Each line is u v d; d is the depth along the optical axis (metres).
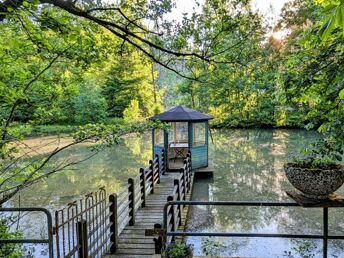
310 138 20.58
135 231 5.57
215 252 5.68
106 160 14.97
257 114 25.75
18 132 3.99
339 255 5.45
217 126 27.06
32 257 5.28
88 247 3.71
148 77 28.22
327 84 2.48
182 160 13.01
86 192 9.58
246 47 3.77
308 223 7.00
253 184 10.51
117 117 28.45
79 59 4.02
